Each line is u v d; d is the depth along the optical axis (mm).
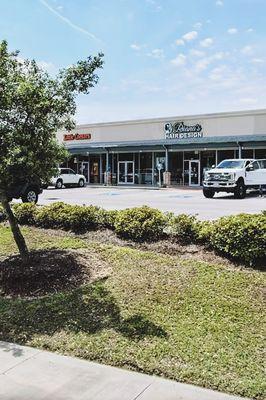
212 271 7543
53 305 6590
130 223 9719
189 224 9078
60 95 7340
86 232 10555
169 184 38656
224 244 8172
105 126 44469
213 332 5574
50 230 11102
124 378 4660
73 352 5293
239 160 26000
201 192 31047
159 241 9289
